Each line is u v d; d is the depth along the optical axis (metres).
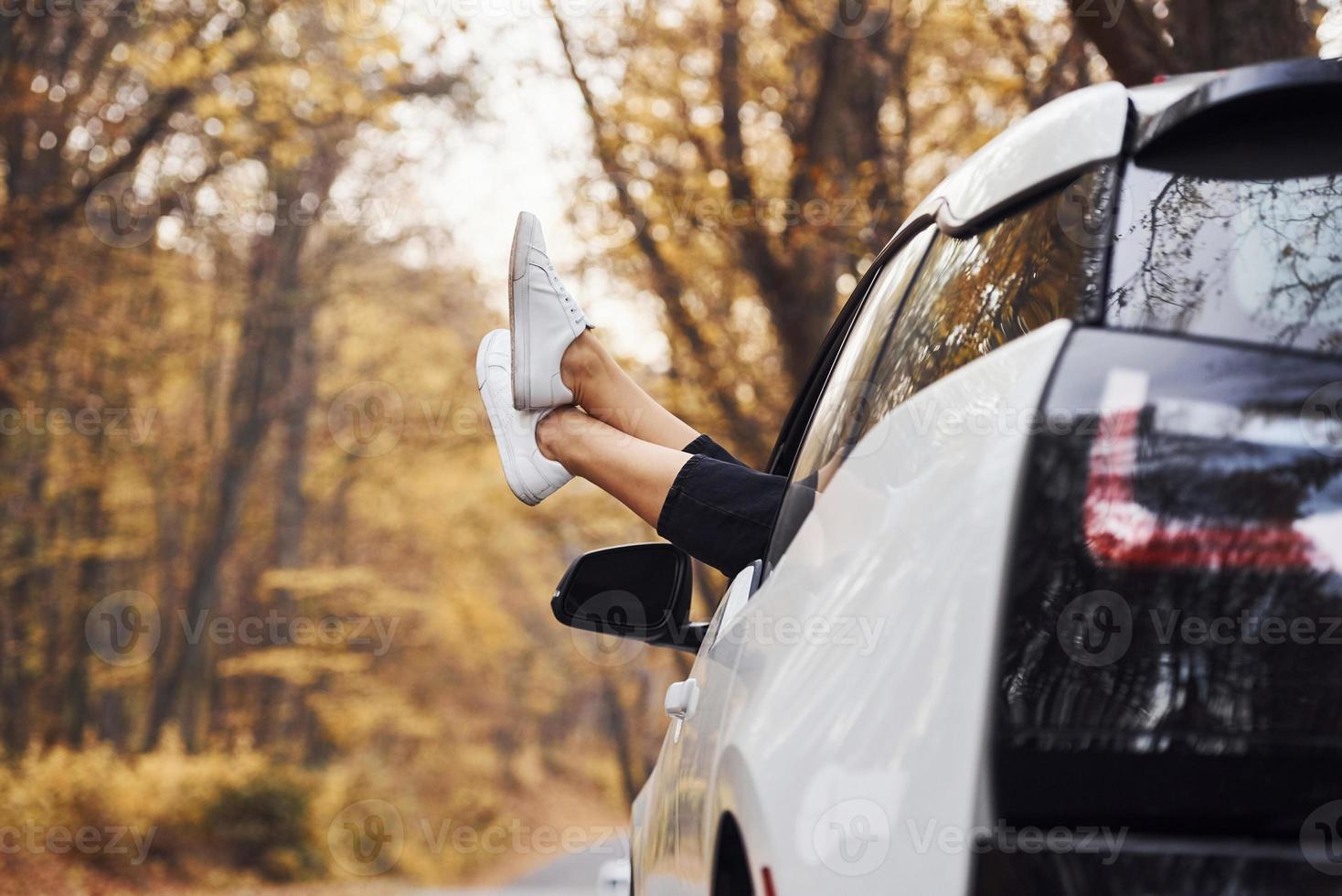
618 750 30.34
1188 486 1.24
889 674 1.28
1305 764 1.16
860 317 2.29
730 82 12.71
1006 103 11.34
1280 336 1.33
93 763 21.31
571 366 2.70
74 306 19.42
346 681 30.34
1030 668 1.19
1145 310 1.39
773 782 1.37
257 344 27.50
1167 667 1.19
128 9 16.05
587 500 20.11
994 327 1.56
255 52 16.69
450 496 31.23
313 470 31.41
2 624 24.84
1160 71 5.37
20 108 15.93
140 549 27.69
